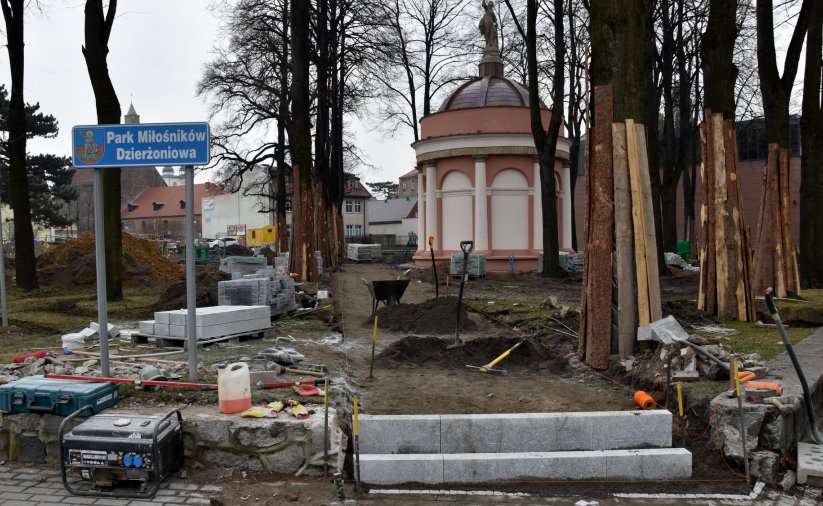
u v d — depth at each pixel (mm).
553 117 23016
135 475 5289
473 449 5824
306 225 23656
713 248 12547
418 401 7234
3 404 5984
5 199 50969
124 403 6254
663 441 5879
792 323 11969
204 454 5730
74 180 91062
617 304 8953
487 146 28625
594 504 5027
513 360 9352
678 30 28094
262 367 7855
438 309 12977
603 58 9055
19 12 18875
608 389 7891
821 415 7078
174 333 9484
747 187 51344
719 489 5426
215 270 26094
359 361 9422
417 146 31469
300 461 5641
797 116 47969
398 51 33438
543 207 23828
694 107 36250
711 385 6816
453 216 29984
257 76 32250
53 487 5461
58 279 22484
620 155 8992
